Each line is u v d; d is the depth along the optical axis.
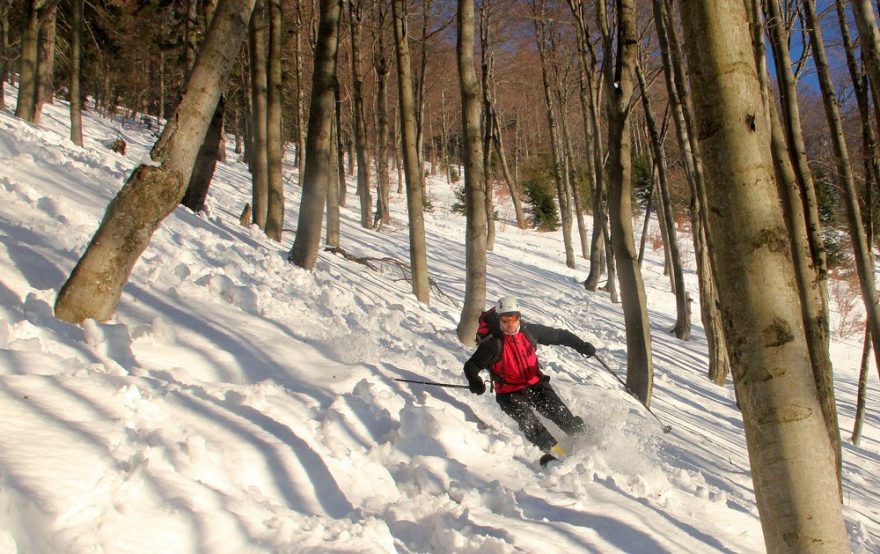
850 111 11.53
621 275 8.38
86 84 32.84
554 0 21.91
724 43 2.17
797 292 2.20
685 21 2.27
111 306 4.78
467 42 9.04
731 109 2.17
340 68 28.19
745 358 2.20
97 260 4.64
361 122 22.62
